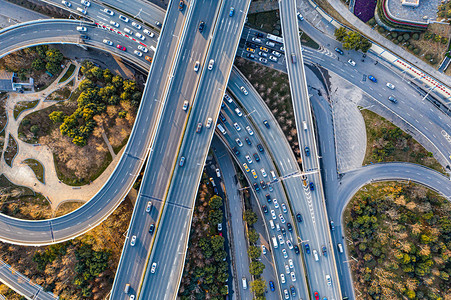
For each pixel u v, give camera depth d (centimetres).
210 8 9025
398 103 10188
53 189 9750
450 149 10006
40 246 9388
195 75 9075
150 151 8969
